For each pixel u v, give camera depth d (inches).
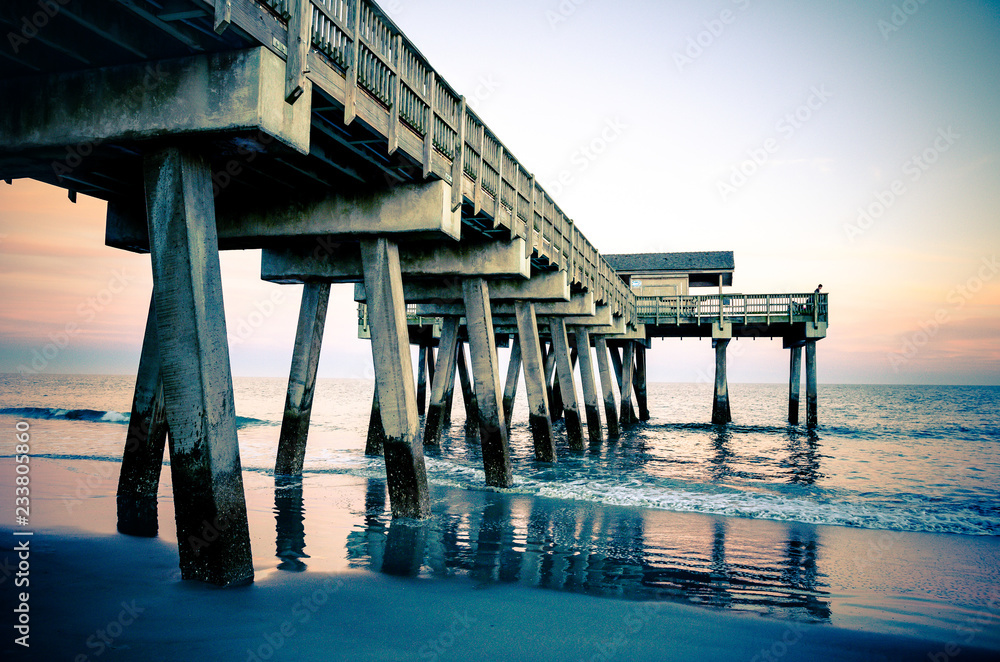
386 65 300.4
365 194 371.9
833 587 307.9
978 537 426.6
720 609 265.1
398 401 382.3
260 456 747.4
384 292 377.4
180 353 220.2
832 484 648.4
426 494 404.5
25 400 1905.8
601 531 405.1
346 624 219.9
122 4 189.8
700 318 1283.2
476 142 419.2
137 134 221.6
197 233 224.7
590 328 1079.6
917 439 1250.0
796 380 1413.6
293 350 561.3
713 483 621.9
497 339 1293.1
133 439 404.8
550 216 597.0
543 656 205.9
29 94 235.9
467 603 253.1
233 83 213.2
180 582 239.0
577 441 834.2
